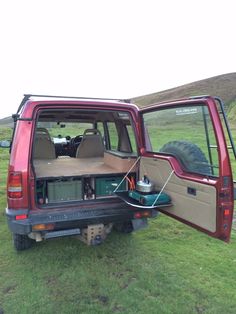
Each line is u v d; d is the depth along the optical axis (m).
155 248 4.07
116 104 3.63
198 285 3.15
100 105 3.52
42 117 5.48
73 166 4.39
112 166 4.27
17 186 2.98
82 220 3.22
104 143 5.54
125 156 3.88
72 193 3.58
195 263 3.64
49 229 3.09
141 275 3.34
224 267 3.55
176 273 3.39
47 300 2.88
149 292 3.02
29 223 2.99
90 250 3.97
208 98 2.53
